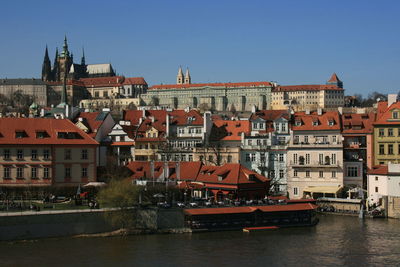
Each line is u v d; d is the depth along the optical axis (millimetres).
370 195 162250
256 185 156375
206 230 133750
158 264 106750
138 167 178125
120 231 129000
